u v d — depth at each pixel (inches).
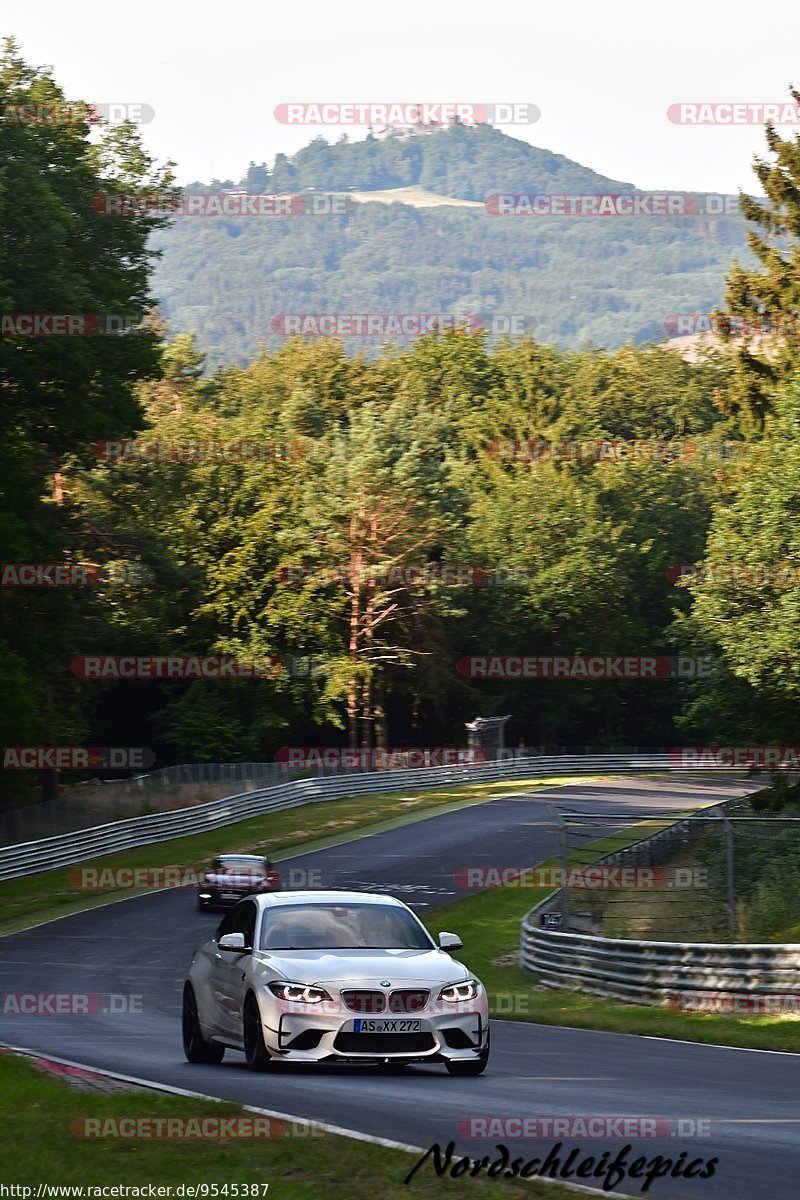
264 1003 1305.4
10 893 4247.0
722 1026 1979.6
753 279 5123.0
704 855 3668.8
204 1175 864.3
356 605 7726.4
